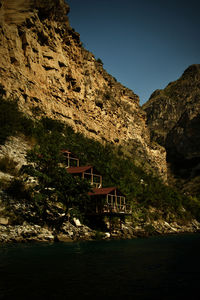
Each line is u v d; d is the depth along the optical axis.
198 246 21.64
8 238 18.36
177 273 11.28
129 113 85.50
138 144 82.06
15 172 26.38
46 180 24.19
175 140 175.00
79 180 24.77
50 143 37.31
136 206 39.53
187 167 156.88
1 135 30.31
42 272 10.88
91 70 69.44
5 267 11.68
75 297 7.99
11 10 46.22
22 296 8.00
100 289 8.80
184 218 50.09
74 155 38.56
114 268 12.05
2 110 34.31
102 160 47.59
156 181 63.41
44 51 50.84
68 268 11.75
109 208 28.27
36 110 44.31
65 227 23.56
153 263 13.57
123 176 48.66
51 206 25.14
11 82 41.31
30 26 47.66
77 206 26.03
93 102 65.00
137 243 23.33
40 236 20.11
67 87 56.59
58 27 55.47
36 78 47.34
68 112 53.81
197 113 178.00
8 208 21.22
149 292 8.59
